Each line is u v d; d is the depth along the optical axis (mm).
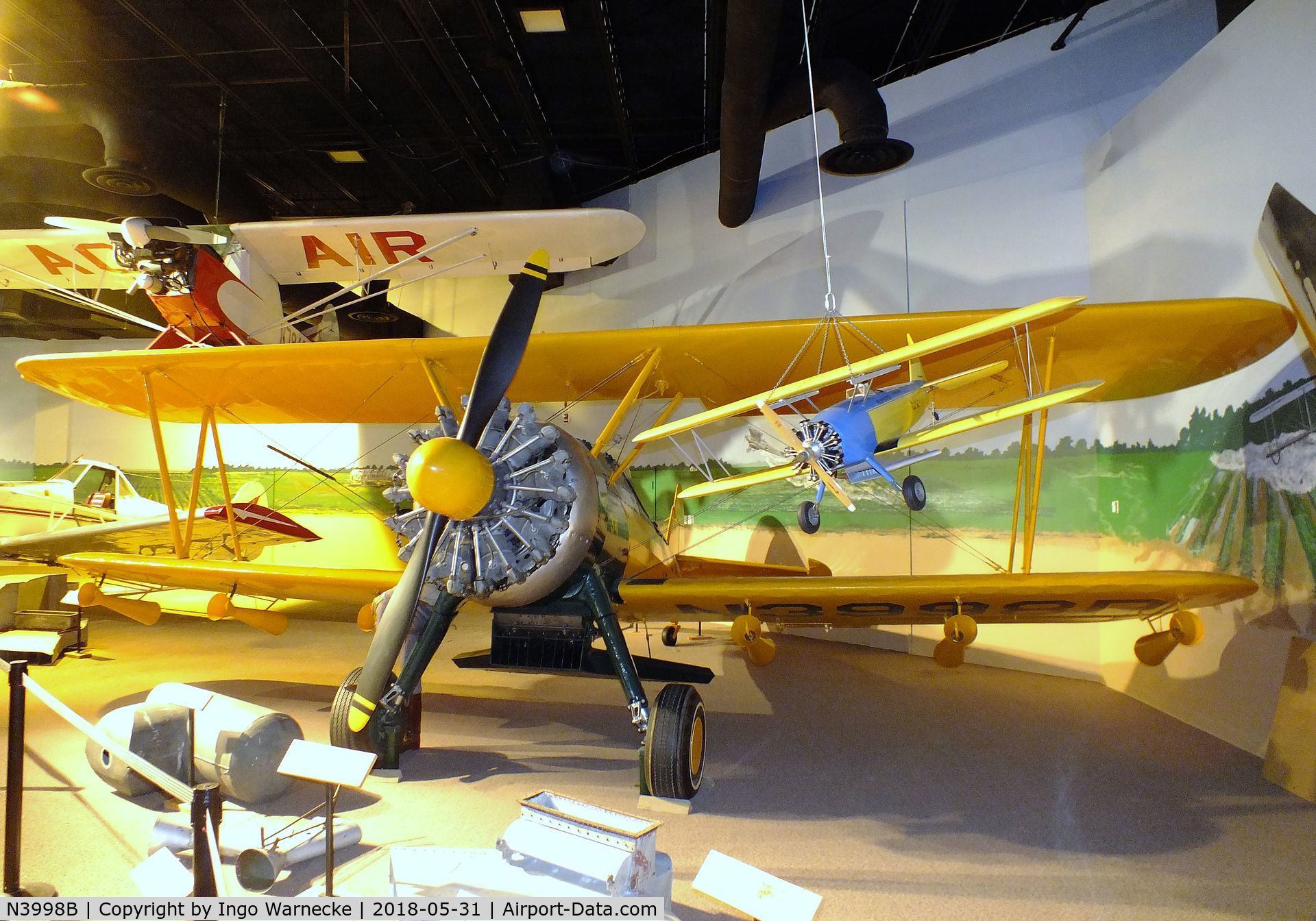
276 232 7117
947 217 6895
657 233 9039
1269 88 4102
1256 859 2641
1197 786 3406
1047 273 6309
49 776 3379
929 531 6992
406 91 7840
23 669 2344
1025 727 4453
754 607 4039
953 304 6801
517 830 1930
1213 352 3902
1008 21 7023
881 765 3719
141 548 7973
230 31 6703
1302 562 3652
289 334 8273
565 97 8023
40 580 7023
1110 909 2293
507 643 3820
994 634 6598
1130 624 5359
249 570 4406
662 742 3088
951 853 2686
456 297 10742
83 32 6703
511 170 8984
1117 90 6219
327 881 2084
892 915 2254
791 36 6980
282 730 3000
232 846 2408
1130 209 5539
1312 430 3588
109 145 7180
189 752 2938
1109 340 3787
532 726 4430
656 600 3879
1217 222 4559
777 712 4832
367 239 7309
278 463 11172
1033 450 6367
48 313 10961
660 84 7809
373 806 3090
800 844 2766
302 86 7645
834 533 7742
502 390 3127
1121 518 5574
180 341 7004
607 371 4504
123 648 7031
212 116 8172
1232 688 4145
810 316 7676
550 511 3111
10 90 6883
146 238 6375
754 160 6789
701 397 5094
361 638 7895
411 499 3260
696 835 2852
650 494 9055
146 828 2803
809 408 4852
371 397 5082
